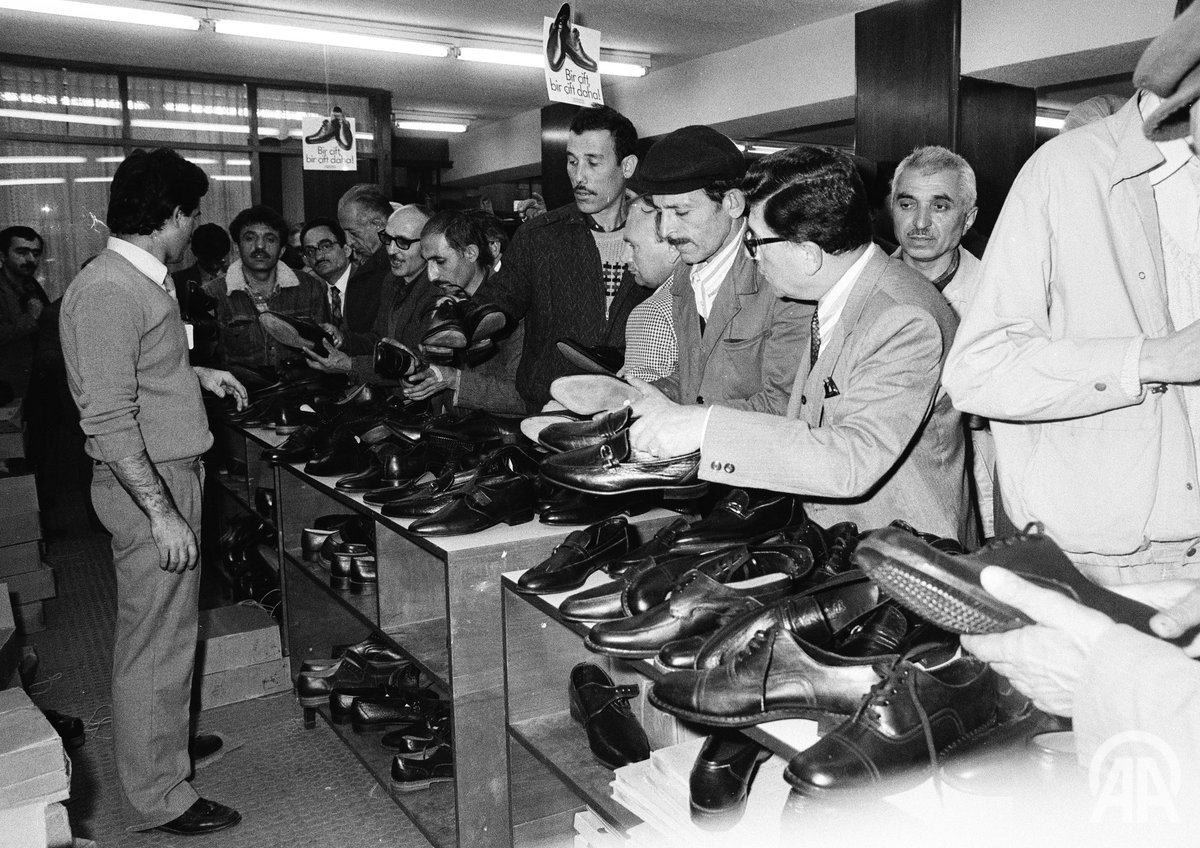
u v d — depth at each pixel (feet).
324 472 9.27
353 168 22.30
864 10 20.95
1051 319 4.61
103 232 28.25
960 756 3.59
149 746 8.34
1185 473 4.39
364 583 9.25
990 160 19.04
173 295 8.15
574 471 5.54
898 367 4.93
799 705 3.80
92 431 7.47
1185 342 3.95
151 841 8.45
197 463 8.39
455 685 6.83
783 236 5.09
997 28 19.99
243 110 29.86
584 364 7.40
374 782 9.46
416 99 33.42
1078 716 2.83
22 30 24.00
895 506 5.44
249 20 23.26
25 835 4.16
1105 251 4.41
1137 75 2.97
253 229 15.70
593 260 9.06
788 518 5.54
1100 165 4.45
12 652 9.09
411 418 9.14
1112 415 4.38
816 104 24.50
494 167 38.65
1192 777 2.59
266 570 13.25
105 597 15.15
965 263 9.41
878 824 3.59
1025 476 4.64
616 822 5.46
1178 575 4.52
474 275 10.55
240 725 10.71
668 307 7.70
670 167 6.28
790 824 3.45
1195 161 4.38
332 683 10.37
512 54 26.12
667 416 5.17
